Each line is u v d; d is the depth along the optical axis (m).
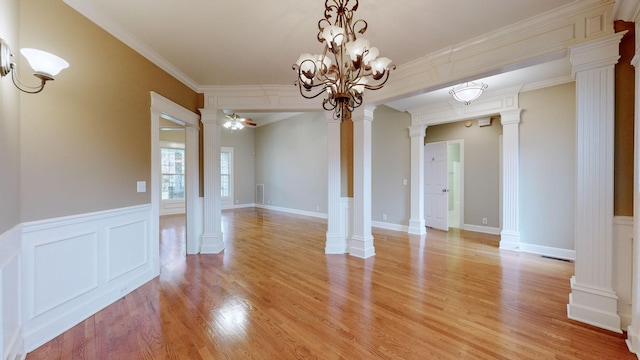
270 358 1.71
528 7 2.15
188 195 3.97
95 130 2.30
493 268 3.37
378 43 2.72
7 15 1.58
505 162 4.24
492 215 5.40
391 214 5.95
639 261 1.74
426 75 3.06
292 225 6.25
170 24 2.42
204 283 2.90
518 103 4.16
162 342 1.87
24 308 1.77
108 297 2.41
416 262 3.61
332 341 1.88
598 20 2.03
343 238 4.09
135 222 2.76
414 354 1.74
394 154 5.90
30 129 1.82
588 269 2.10
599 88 2.03
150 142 2.97
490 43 2.57
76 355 1.74
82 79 2.18
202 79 3.72
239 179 9.30
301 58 1.88
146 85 2.89
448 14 2.24
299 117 7.93
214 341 1.88
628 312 1.97
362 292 2.68
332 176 4.09
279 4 2.13
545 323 2.10
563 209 3.80
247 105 4.00
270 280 2.98
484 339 1.90
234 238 4.98
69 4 2.07
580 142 2.11
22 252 1.76
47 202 1.92
